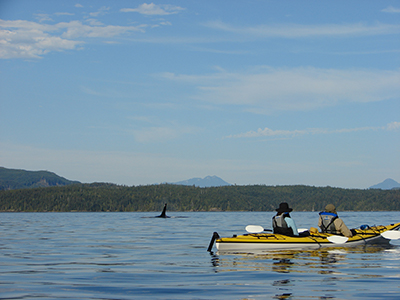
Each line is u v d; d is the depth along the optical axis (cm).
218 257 1357
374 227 1827
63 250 1611
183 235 2489
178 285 896
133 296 791
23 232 2792
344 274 1022
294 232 1561
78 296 790
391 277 981
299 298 772
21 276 1015
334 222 1597
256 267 1139
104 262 1262
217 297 782
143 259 1328
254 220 5838
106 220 5894
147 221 5372
